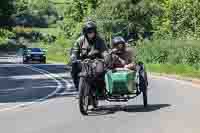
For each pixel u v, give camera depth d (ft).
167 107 63.82
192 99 73.26
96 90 59.52
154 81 112.47
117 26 268.00
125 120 53.16
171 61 164.96
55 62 260.83
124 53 62.34
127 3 264.11
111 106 64.28
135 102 68.90
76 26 348.79
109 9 267.39
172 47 171.73
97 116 56.24
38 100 75.97
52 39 521.65
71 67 65.62
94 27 59.98
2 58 322.75
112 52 61.93
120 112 59.26
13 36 521.24
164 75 133.69
